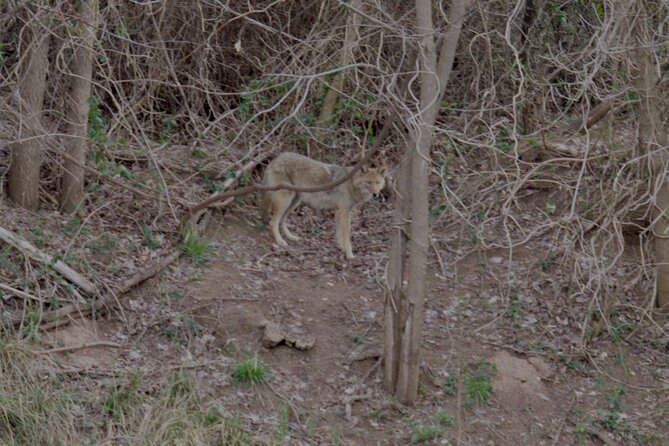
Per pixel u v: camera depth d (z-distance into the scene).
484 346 10.16
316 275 10.95
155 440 8.19
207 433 8.44
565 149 12.27
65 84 10.70
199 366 9.26
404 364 9.20
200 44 12.08
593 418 9.52
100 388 8.67
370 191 11.05
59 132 10.99
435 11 12.65
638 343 10.47
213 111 12.57
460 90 13.72
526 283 11.02
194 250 10.65
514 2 11.97
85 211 10.76
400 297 9.23
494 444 9.07
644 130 10.31
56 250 9.91
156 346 9.42
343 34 12.88
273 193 11.34
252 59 13.79
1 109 10.31
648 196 10.51
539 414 9.49
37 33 10.22
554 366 10.05
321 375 9.52
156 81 11.41
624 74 11.20
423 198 8.83
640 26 9.79
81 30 10.16
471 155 12.82
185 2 12.80
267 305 10.23
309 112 13.27
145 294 9.96
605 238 11.12
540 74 12.83
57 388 8.55
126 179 11.27
